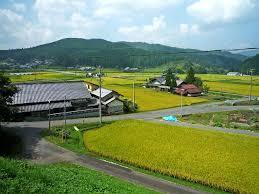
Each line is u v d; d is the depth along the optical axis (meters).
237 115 85.94
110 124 69.50
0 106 54.94
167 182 39.31
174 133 59.28
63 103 81.19
